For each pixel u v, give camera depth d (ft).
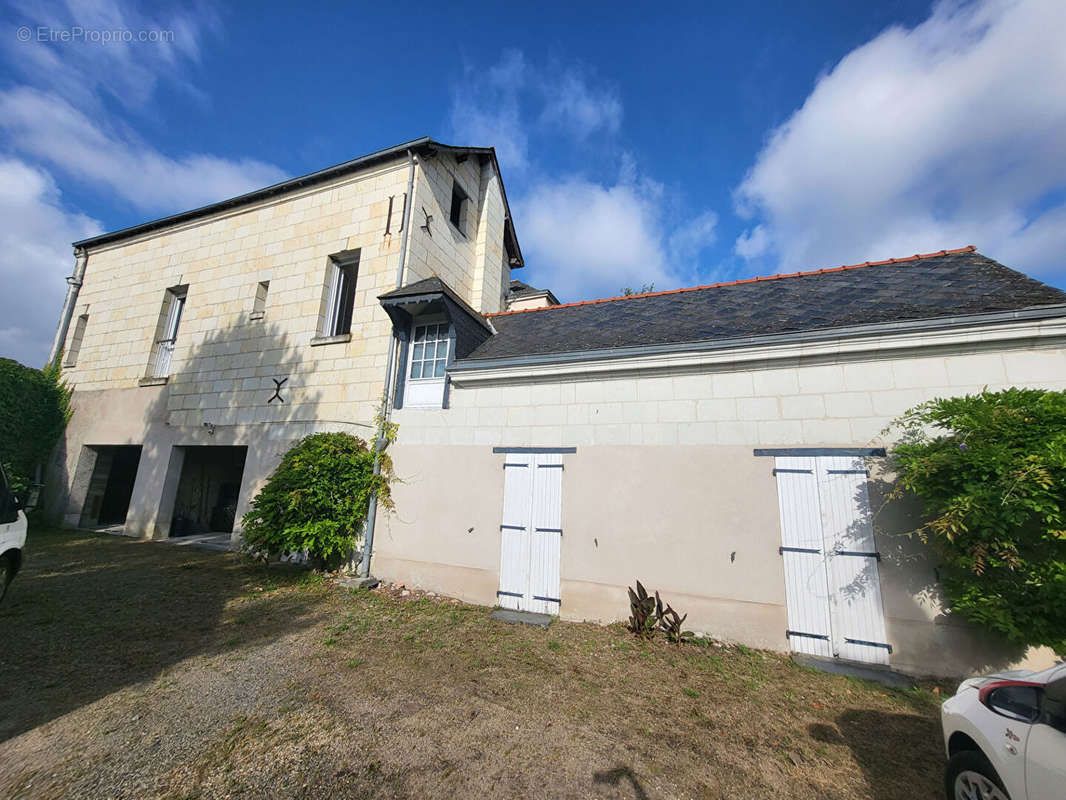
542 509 19.98
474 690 12.57
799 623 15.39
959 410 13.15
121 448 39.81
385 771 9.09
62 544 29.53
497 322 30.91
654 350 18.85
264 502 23.15
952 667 13.61
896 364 15.83
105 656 13.82
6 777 8.54
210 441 31.01
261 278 32.68
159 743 9.73
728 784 9.03
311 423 27.73
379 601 20.26
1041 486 11.30
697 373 18.60
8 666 12.82
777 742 10.46
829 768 9.57
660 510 17.94
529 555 19.79
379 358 26.84
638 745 10.22
